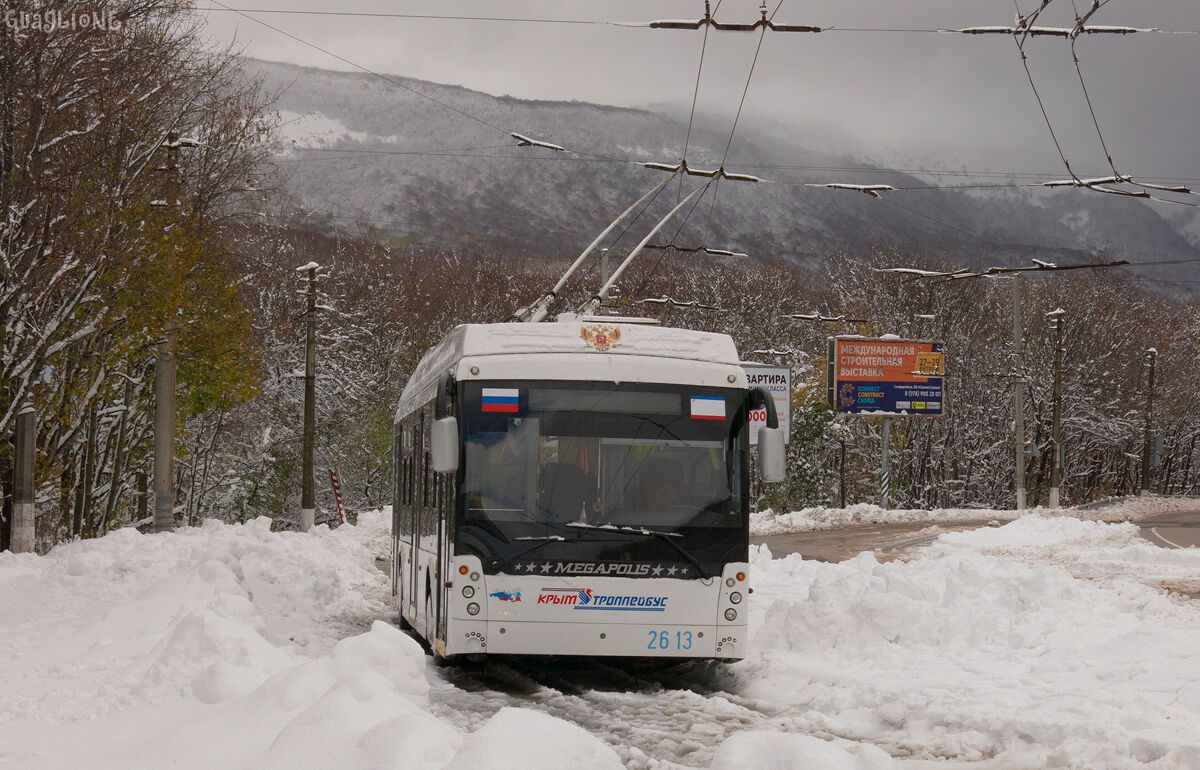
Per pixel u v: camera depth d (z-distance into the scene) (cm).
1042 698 966
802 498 6350
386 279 6881
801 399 6397
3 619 1483
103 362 3016
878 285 7012
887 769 660
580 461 1185
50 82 2569
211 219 3409
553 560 1164
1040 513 5403
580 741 655
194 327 3256
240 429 5728
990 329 7356
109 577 1872
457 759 625
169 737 723
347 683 761
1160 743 764
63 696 884
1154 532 4112
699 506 1195
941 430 7225
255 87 3547
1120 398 7569
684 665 1330
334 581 1962
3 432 2639
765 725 969
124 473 4150
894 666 1214
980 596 1493
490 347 1217
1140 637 1156
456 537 1163
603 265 3184
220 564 1605
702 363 1226
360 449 6094
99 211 2708
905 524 4850
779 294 7531
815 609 1336
